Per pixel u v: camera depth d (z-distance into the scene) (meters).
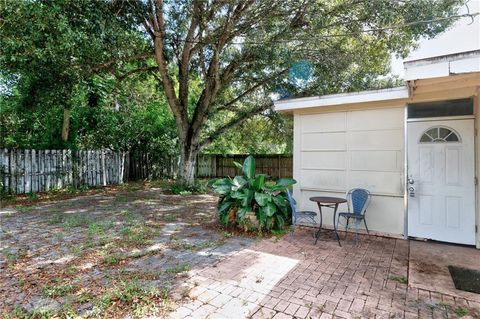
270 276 3.45
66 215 6.68
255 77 10.73
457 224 4.69
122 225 5.83
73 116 11.92
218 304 2.80
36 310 2.64
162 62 9.35
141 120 13.86
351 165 5.49
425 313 2.68
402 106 5.01
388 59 9.46
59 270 3.57
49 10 5.27
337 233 5.25
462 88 4.46
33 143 11.19
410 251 4.36
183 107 10.98
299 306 2.78
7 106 11.48
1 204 7.98
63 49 5.82
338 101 5.36
